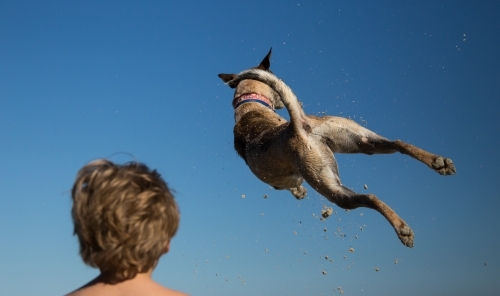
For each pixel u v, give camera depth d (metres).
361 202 4.75
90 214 1.37
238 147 6.02
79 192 1.40
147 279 1.47
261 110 6.20
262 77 4.97
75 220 1.42
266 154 5.48
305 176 5.09
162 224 1.41
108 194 1.36
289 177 5.67
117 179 1.39
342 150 5.25
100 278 1.46
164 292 1.47
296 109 4.99
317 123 5.16
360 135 5.11
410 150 4.77
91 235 1.39
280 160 5.40
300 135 5.04
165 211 1.42
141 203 1.37
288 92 4.96
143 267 1.45
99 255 1.38
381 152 5.09
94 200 1.36
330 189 4.97
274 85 4.96
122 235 1.35
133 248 1.37
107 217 1.35
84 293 1.43
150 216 1.38
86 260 1.42
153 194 1.40
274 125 5.75
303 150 5.05
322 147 5.09
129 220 1.35
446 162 4.58
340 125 5.16
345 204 4.87
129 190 1.38
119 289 1.44
